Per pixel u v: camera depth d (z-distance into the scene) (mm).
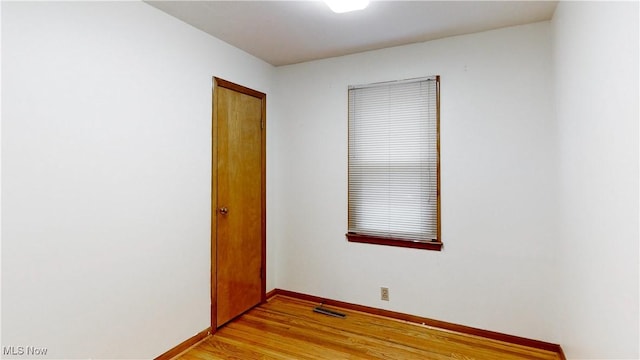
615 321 1324
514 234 2488
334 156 3209
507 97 2502
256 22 2432
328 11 2264
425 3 2139
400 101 2893
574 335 1947
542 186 2400
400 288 2904
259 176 3262
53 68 1667
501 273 2531
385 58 2959
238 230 2973
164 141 2268
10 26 1512
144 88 2129
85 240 1808
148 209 2156
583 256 1737
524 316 2463
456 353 2357
